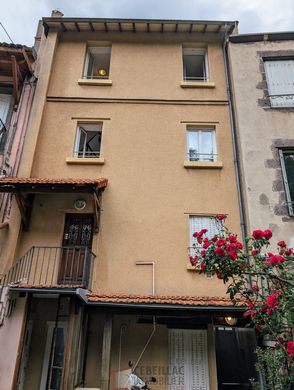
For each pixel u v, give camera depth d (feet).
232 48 39.70
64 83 40.22
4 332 25.04
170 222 33.12
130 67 41.24
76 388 25.46
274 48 39.22
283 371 19.21
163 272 31.12
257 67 38.24
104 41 43.11
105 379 25.21
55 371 28.40
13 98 39.06
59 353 29.12
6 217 32.86
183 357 28.40
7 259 30.53
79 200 33.63
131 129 37.65
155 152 36.40
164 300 26.58
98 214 32.78
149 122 38.04
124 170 35.45
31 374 28.58
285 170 33.40
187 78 42.52
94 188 29.73
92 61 44.60
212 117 38.34
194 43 42.93
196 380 27.63
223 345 35.40
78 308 26.91
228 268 18.65
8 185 29.60
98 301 26.68
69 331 25.27
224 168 35.53
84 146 38.91
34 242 32.19
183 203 33.91
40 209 33.60
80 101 39.19
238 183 34.27
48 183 29.07
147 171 35.40
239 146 35.27
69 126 37.91
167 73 40.86
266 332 20.33
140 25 42.11
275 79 37.93
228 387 33.32
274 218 31.09
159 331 29.40
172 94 39.50
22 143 36.17
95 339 29.53
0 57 38.34
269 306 16.87
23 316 25.63
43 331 30.17
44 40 43.55
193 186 34.68
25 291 25.67
